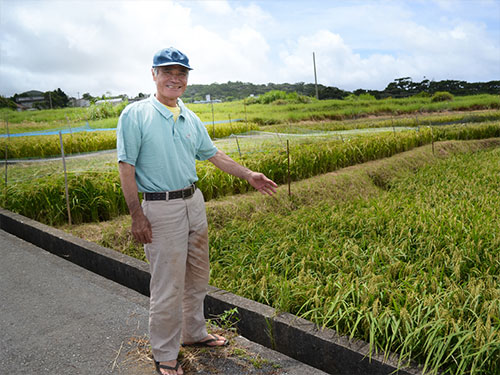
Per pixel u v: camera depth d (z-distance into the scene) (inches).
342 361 109.1
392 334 109.0
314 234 204.7
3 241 215.6
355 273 159.9
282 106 1251.2
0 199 262.2
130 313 138.2
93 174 270.8
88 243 192.7
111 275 175.6
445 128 656.4
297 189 308.5
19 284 162.6
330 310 118.0
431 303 118.6
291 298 133.4
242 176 119.0
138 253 210.1
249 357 112.3
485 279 149.5
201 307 115.7
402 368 99.0
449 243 181.9
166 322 104.2
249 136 473.1
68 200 232.8
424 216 219.8
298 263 164.2
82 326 130.0
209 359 111.6
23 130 657.0
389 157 466.6
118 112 949.2
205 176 280.8
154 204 102.2
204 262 112.3
